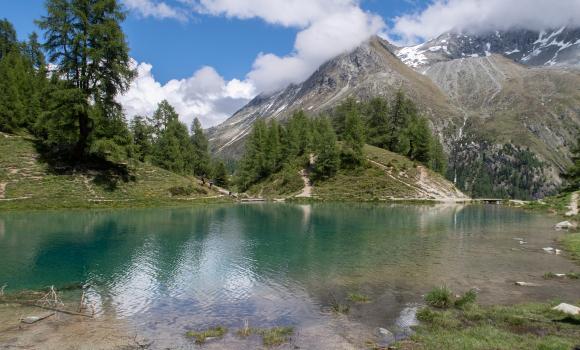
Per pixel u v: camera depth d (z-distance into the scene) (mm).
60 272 25578
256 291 22594
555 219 60500
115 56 58656
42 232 38656
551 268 28188
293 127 127375
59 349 14805
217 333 16500
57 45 56875
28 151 63656
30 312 18578
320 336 16328
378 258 31172
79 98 55625
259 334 16531
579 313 18094
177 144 94562
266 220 54656
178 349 15055
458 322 17484
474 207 86000
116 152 58656
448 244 37469
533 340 15031
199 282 24219
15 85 70438
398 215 64312
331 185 105938
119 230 41438
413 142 121250
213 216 57250
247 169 122562
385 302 20750
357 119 115812
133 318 18281
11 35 92188
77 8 56094
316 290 22844
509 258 31406
